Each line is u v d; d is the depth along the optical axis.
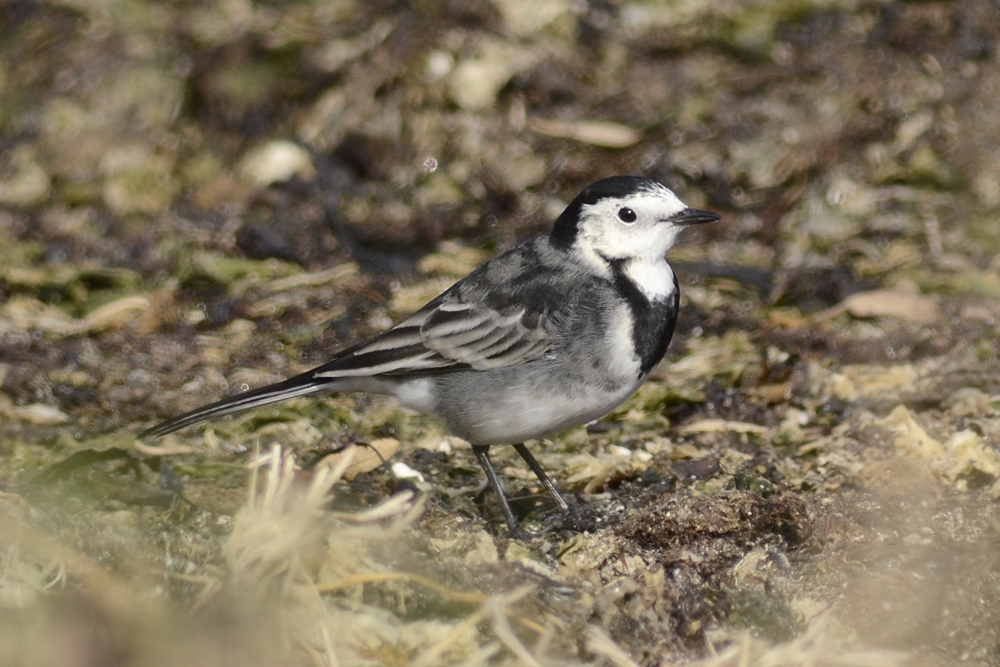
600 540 8.41
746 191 15.41
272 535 6.57
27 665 6.06
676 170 15.47
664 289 9.54
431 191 15.38
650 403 11.41
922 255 14.32
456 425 9.52
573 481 10.00
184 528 8.27
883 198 15.22
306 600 6.47
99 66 16.36
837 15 17.47
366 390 9.71
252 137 16.02
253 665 6.18
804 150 15.56
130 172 15.47
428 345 9.37
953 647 7.27
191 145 15.93
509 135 15.77
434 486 9.86
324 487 6.72
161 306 13.11
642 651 6.99
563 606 7.20
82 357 12.16
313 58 16.38
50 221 14.77
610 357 9.25
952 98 16.19
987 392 11.49
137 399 11.34
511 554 8.52
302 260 14.40
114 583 6.51
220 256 14.31
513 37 16.70
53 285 13.51
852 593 7.66
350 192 15.38
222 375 11.95
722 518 8.41
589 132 15.75
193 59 16.41
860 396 11.41
